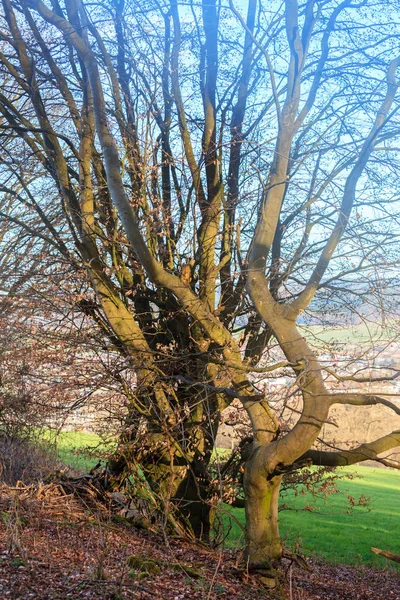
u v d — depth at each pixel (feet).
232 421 32.81
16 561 19.88
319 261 25.73
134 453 32.32
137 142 33.12
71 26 29.76
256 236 27.37
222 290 34.17
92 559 21.68
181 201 34.81
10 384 33.04
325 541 52.44
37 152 33.65
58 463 38.27
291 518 63.16
